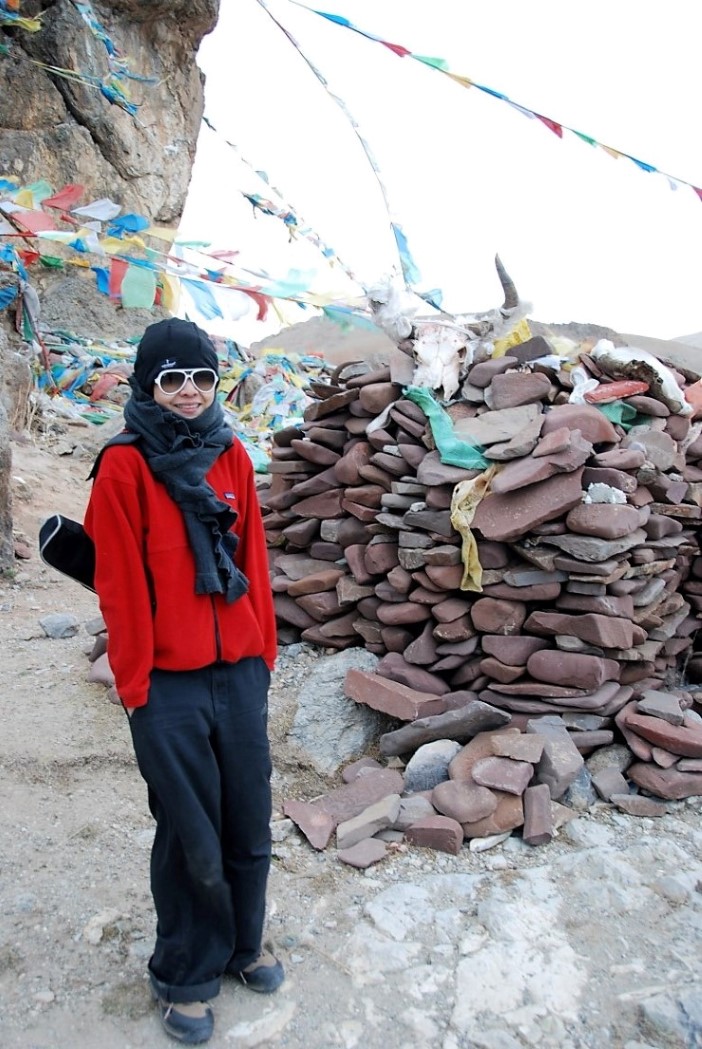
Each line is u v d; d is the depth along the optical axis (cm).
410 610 405
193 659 225
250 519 246
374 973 263
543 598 380
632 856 318
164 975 243
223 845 245
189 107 1920
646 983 260
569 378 431
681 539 425
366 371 482
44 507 789
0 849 318
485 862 317
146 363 226
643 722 368
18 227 491
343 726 396
